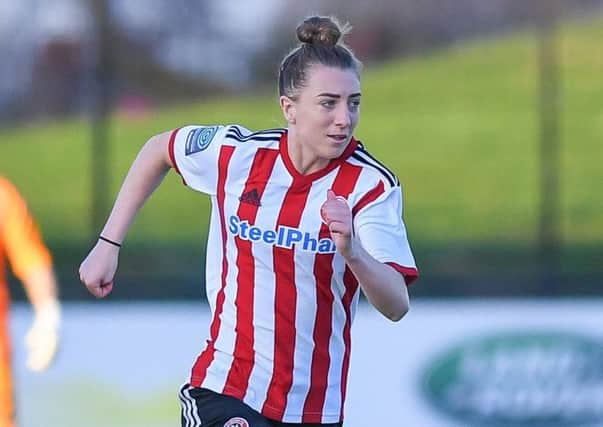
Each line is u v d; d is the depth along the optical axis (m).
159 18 47.03
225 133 13.11
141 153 13.64
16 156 44.72
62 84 46.88
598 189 41.78
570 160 43.72
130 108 46.03
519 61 49.88
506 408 24.50
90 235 36.00
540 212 35.75
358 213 12.39
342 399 13.34
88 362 24.56
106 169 35.66
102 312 24.67
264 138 12.85
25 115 46.69
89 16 46.56
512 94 48.38
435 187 43.22
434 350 24.73
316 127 12.10
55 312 21.95
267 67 47.91
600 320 24.56
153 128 44.91
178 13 47.16
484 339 24.67
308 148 12.44
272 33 48.03
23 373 24.44
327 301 12.81
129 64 46.47
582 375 24.45
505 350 24.62
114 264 13.60
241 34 47.81
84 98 46.84
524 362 24.55
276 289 12.77
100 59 40.38
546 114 36.78
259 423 12.93
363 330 24.78
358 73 12.23
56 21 46.81
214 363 13.20
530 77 49.09
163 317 24.70
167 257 35.12
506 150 45.19
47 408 24.42
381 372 24.75
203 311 24.80
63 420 24.42
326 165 12.55
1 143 45.59
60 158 44.56
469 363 24.67
